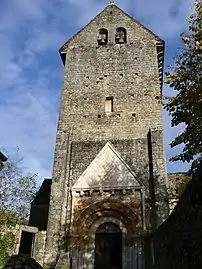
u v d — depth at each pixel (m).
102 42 26.36
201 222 8.10
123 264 17.42
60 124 22.33
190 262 8.80
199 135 15.16
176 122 15.84
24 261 11.31
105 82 23.88
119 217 18.59
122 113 22.36
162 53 25.98
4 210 18.22
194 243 8.56
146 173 19.80
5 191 18.44
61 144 21.27
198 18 15.49
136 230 18.05
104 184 19.58
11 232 17.95
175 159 15.85
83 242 18.08
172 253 10.95
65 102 23.28
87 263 17.59
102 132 21.77
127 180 19.56
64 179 19.92
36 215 24.03
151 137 20.84
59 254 17.16
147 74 23.84
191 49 15.73
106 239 20.08
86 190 19.48
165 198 18.45
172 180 24.12
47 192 25.70
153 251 16.61
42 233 19.94
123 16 27.36
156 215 18.02
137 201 18.89
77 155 21.05
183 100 15.56
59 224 18.42
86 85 23.91
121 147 20.97
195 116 15.20
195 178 8.67
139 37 25.83
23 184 18.97
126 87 23.45
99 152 20.89
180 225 10.00
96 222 18.66
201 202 8.22
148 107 22.36
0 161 18.98
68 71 24.75
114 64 24.66
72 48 25.97
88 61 25.06
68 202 19.33
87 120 22.36
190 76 15.66
